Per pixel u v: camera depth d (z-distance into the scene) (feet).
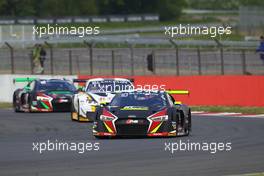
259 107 331.77
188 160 161.07
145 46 545.44
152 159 163.12
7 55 485.15
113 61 414.00
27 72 468.34
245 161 159.02
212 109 330.13
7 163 160.15
